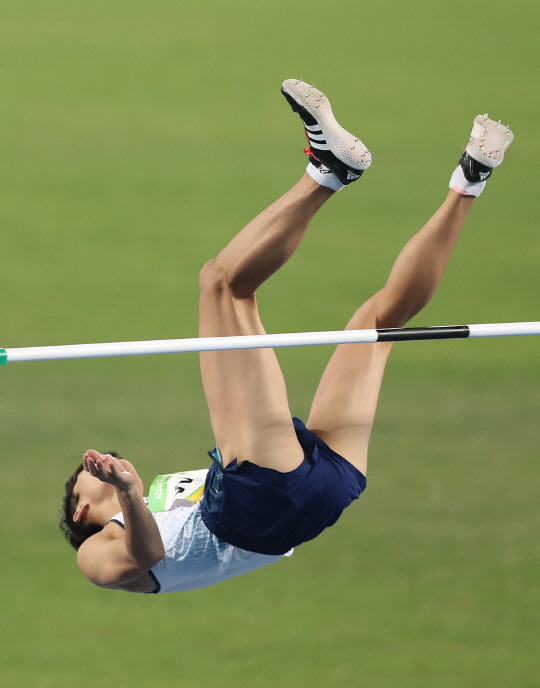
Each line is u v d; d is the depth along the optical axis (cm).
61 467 3394
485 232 4912
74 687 2620
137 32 6450
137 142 5444
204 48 6275
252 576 3081
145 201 5012
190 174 5206
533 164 5391
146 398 3809
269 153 5375
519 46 6419
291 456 1428
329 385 1577
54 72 5997
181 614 2936
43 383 3881
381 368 1588
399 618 2898
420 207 4997
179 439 3547
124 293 4391
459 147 5428
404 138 5491
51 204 4969
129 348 1306
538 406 3797
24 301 4312
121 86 5900
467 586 3006
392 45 6406
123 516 1427
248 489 1420
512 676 2688
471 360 4109
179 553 1512
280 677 2675
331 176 1373
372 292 4409
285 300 4344
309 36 6469
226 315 1427
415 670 2695
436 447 3572
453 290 4506
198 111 5706
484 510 3291
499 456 3528
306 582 3052
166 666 2722
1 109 5666
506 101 5847
